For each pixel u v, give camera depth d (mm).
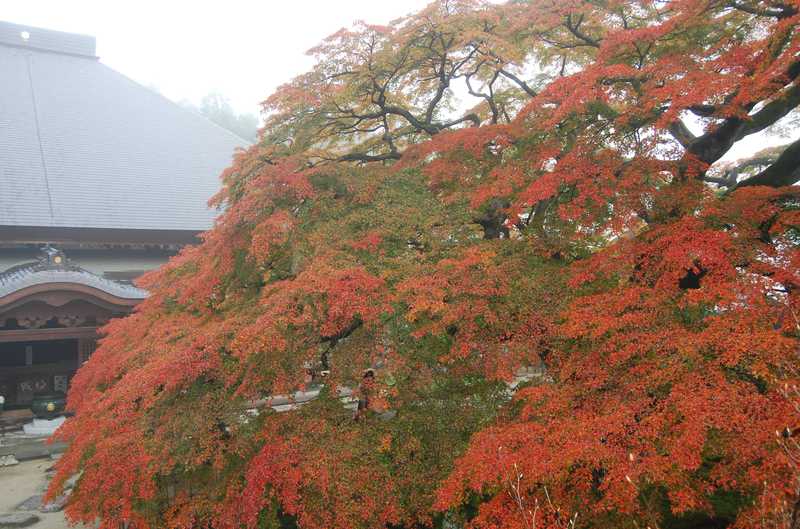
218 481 7227
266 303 7031
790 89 7414
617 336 5793
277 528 7113
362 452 6801
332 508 6309
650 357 5867
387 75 10031
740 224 6508
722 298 5484
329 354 7648
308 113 9539
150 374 7148
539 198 6617
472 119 11281
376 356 6957
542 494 5344
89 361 11438
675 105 5961
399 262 7742
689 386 4934
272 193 8180
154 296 11711
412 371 7066
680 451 4355
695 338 5242
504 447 5328
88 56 31031
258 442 7098
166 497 7527
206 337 7215
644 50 8164
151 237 21375
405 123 12422
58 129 24516
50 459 15367
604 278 7141
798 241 7273
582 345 6637
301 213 8930
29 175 21406
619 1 8711
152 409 7473
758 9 7121
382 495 6379
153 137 26859
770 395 4543
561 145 7867
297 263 8602
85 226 20125
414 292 6816
